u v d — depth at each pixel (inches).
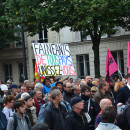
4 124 301.4
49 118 274.2
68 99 354.3
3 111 320.2
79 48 1019.3
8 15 788.6
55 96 278.8
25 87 409.7
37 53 503.2
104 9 665.0
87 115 265.3
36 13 719.1
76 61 1034.7
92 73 991.0
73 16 691.4
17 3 781.3
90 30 725.3
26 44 1166.3
